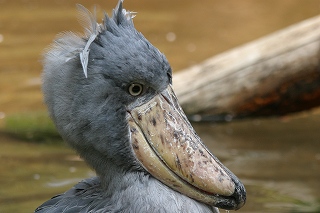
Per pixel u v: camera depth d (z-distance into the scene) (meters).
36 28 21.69
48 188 12.12
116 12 7.13
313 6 23.61
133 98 7.01
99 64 6.91
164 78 7.06
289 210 11.37
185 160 7.06
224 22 22.52
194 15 23.27
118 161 7.05
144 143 7.05
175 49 19.81
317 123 15.70
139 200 6.95
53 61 7.06
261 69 15.21
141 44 6.96
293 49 15.05
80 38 7.08
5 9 23.64
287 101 15.42
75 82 6.93
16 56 19.30
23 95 16.78
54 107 7.04
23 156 13.64
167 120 7.09
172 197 7.01
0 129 14.98
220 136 14.79
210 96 15.42
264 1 24.45
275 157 13.66
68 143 7.20
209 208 7.30
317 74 15.01
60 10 23.55
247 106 15.52
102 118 6.93
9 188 12.12
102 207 7.07
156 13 23.48
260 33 21.39
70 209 7.11
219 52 19.66
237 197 7.11
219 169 7.11
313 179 12.63
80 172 12.82
